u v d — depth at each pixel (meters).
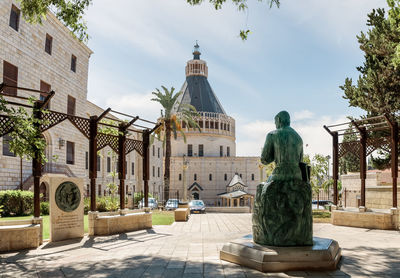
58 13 10.87
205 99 88.88
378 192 18.94
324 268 6.52
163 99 34.47
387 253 8.29
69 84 30.22
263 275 6.25
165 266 7.17
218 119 84.38
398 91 16.08
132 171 51.50
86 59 33.75
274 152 7.70
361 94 17.08
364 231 13.04
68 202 11.40
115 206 25.03
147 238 11.51
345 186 32.09
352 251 8.59
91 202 12.45
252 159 79.75
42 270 7.11
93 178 12.49
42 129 10.83
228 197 67.62
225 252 7.54
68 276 6.59
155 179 66.69
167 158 34.00
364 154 14.95
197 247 9.52
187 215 20.69
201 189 76.94
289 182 7.25
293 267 6.48
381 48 16.08
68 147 29.80
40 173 10.45
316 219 17.59
